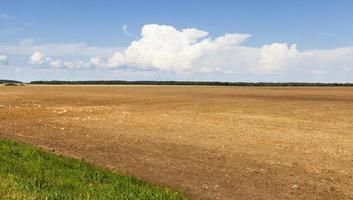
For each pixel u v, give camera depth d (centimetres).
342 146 1677
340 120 2652
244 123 2480
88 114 3069
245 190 1084
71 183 1020
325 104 4197
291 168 1309
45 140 1841
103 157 1468
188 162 1391
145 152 1555
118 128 2253
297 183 1145
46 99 5019
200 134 2011
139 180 1120
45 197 879
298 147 1655
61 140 1841
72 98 5244
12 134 2031
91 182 1052
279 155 1499
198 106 3856
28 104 4138
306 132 2083
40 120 2659
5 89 8912
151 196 929
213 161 1404
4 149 1373
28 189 925
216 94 6544
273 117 2842
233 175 1226
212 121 2588
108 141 1811
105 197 908
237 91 8225
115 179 1093
